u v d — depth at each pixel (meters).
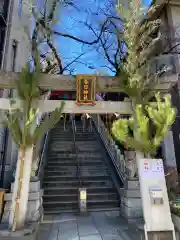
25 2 8.84
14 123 4.97
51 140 12.73
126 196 6.57
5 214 5.36
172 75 5.64
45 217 6.84
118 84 5.84
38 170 8.55
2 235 4.34
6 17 8.57
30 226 4.77
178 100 8.81
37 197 5.75
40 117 6.51
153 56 6.18
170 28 9.79
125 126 5.45
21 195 4.77
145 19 6.04
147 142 5.07
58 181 8.85
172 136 8.81
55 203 7.71
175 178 6.71
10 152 7.89
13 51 8.79
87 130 14.70
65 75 5.77
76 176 9.19
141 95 5.58
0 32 8.12
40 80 5.62
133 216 6.25
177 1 10.05
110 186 8.73
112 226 5.94
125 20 5.67
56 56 7.03
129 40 5.43
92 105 5.72
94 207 7.73
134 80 5.41
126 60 5.84
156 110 5.04
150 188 4.51
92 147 12.01
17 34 9.05
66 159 10.57
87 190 8.44
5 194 5.58
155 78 5.52
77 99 5.64
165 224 4.26
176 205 4.88
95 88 5.68
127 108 5.80
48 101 5.59
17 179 4.86
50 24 6.77
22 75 5.24
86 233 5.38
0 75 5.40
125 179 7.24
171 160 8.58
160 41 6.98
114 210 7.52
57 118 5.17
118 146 10.01
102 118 14.18
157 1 9.92
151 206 4.38
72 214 7.16
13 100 5.05
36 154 6.07
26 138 4.98
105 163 10.23
